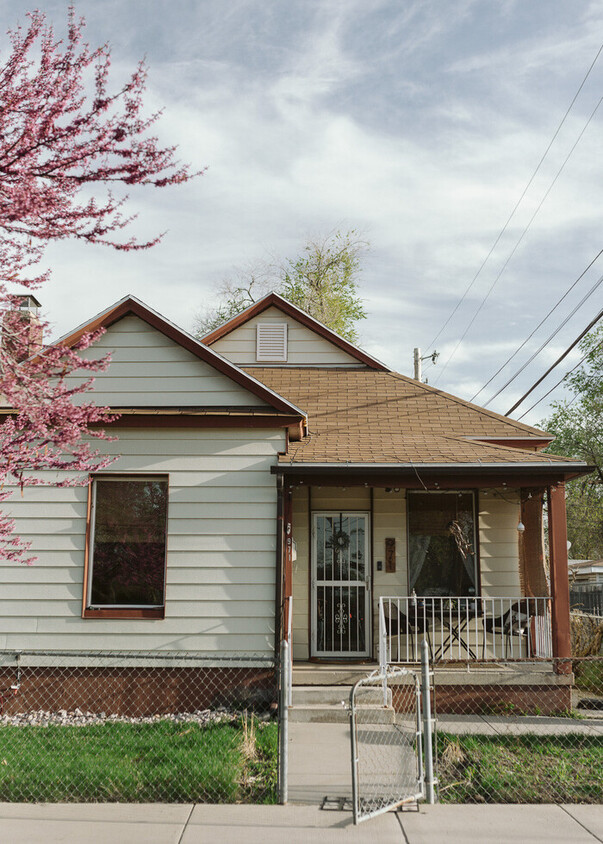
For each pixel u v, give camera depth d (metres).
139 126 5.99
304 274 37.84
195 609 10.70
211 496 11.03
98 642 10.63
